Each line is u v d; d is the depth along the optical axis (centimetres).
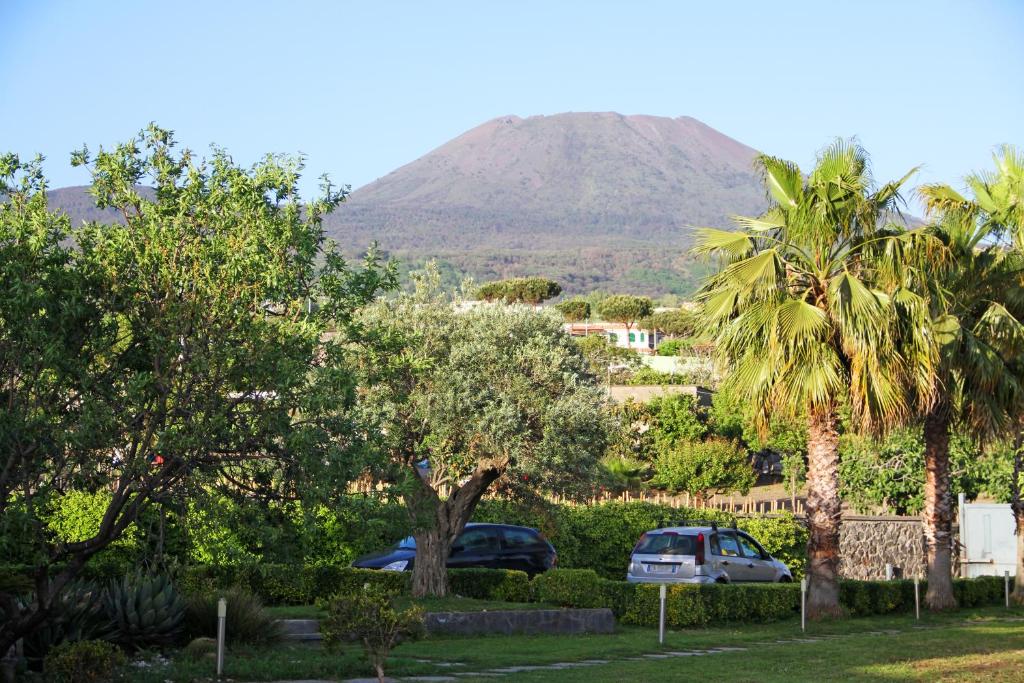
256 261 1181
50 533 1230
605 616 2031
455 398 2020
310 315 1231
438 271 2200
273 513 1265
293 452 1188
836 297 2062
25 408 1130
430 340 2089
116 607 1486
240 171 1252
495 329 2128
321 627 1299
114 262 1179
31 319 1112
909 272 2114
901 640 1828
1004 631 2003
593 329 13625
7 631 1198
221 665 1309
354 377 1208
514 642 1792
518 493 2273
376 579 2239
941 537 2473
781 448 4906
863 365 2053
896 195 2161
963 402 2375
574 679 1323
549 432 2050
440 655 1570
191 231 1216
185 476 1177
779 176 2155
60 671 1192
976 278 2342
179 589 1670
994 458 3422
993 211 2398
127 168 1226
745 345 2188
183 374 1159
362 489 1512
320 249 1291
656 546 2405
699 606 2109
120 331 1208
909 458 3559
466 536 2603
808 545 2273
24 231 1156
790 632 2041
